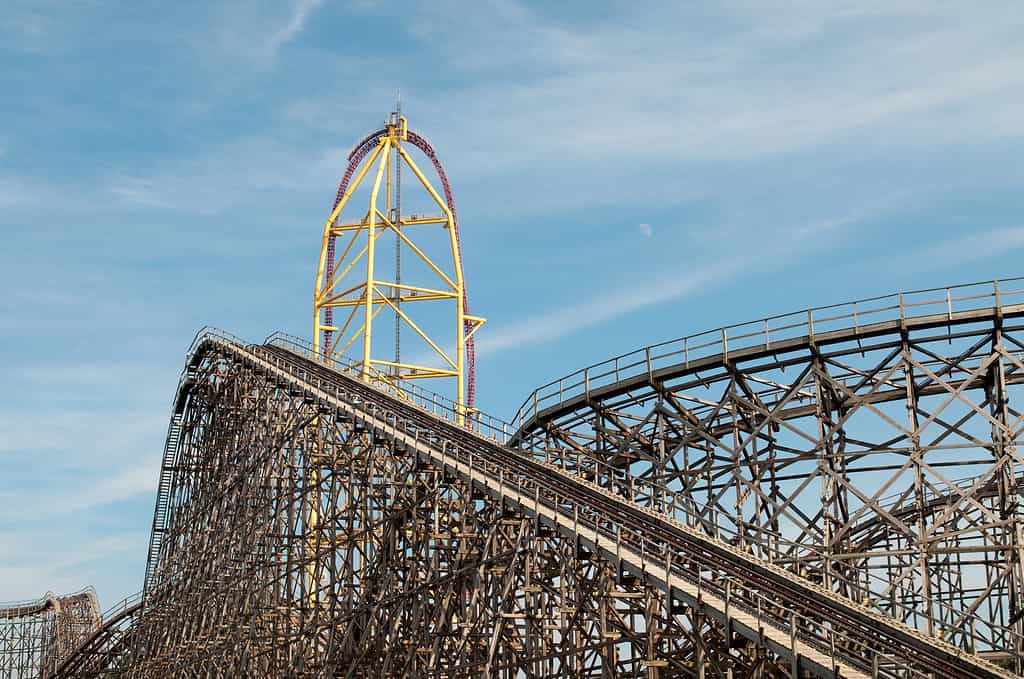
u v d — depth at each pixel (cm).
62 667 9500
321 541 5947
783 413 5009
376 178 8044
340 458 5756
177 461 8694
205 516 7594
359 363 7012
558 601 4475
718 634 3872
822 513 4497
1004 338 4409
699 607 3566
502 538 4572
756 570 4138
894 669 3550
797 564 4506
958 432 4469
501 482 4484
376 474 5572
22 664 11356
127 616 9194
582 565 4138
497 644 4147
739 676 3903
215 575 6844
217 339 7588
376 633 5034
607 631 3928
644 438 5272
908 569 4784
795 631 3291
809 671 3431
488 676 4078
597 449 5247
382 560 5081
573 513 4281
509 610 4291
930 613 4191
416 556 4938
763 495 4622
